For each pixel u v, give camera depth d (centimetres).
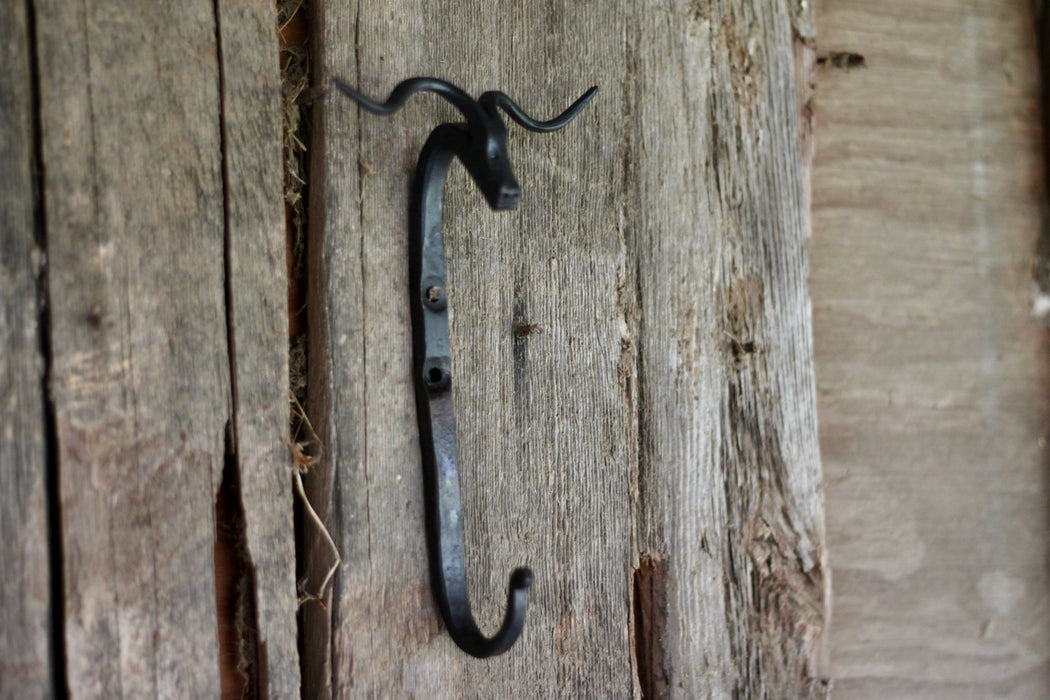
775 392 79
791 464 79
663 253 77
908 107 87
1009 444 87
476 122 69
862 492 85
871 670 84
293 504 71
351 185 72
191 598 69
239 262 70
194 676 69
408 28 73
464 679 73
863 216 85
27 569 67
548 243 75
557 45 75
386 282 72
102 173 68
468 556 73
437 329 72
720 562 77
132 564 68
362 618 71
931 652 85
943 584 86
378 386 72
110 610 68
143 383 68
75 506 67
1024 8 89
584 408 75
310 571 71
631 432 76
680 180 77
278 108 71
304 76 72
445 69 74
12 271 67
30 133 67
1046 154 89
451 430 72
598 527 75
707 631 77
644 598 76
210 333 69
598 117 76
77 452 67
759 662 78
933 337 86
